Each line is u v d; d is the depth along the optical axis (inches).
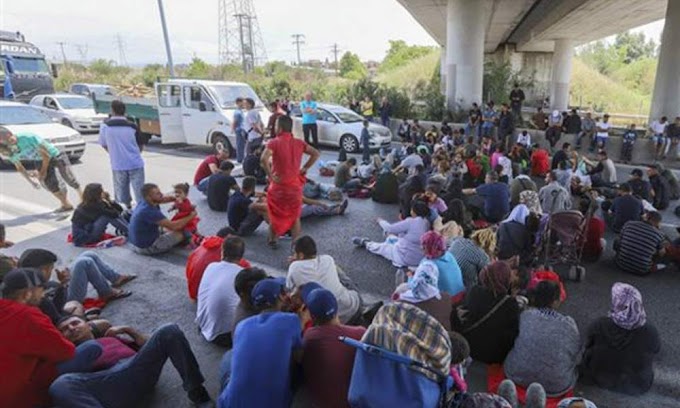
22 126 474.9
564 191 298.5
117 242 272.1
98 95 720.3
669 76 717.9
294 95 1186.0
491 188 310.7
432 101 801.6
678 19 697.0
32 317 113.8
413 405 104.7
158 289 217.0
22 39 837.8
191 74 1658.5
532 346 143.4
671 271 244.2
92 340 138.2
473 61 792.3
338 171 401.1
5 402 112.0
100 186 274.4
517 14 1144.2
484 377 155.8
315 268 166.7
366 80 869.8
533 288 163.0
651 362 147.3
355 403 107.4
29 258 148.6
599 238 249.8
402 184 350.6
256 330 117.1
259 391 110.7
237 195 288.7
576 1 911.0
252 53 2269.9
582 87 2309.3
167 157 550.0
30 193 381.4
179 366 136.6
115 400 127.6
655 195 366.6
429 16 1213.1
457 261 203.5
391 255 248.4
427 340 111.0
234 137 528.4
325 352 118.7
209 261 196.4
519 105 786.2
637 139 627.8
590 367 151.3
